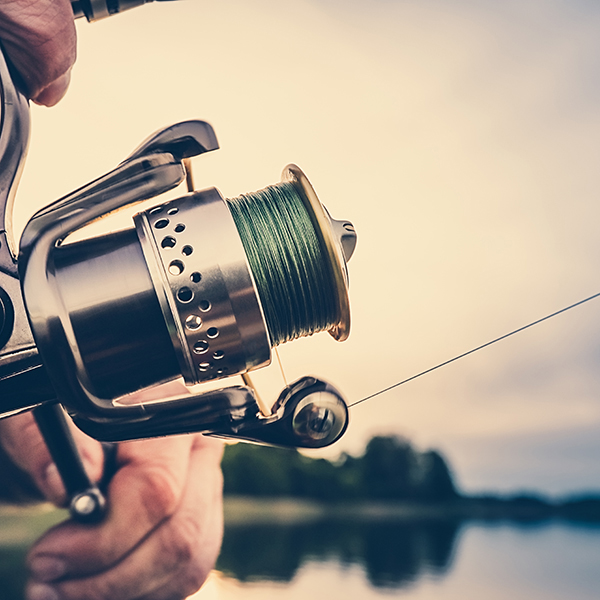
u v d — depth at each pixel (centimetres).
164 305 18
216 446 35
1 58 21
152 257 19
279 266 20
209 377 20
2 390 19
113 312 18
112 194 19
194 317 19
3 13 23
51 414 28
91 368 19
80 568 31
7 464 34
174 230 19
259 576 73
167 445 34
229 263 19
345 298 20
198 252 19
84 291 18
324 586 70
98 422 19
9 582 48
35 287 18
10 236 20
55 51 24
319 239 20
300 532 102
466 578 75
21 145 20
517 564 79
